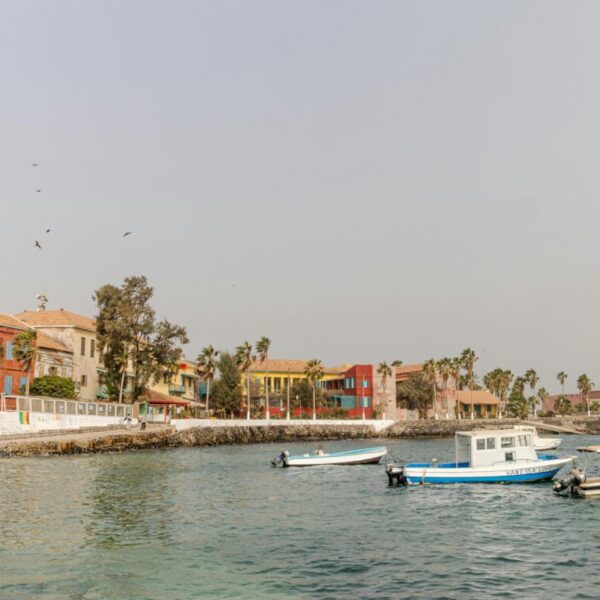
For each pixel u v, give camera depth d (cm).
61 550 2438
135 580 2075
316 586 2019
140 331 9112
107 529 2822
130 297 9206
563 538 2662
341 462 5988
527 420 14362
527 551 2442
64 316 9281
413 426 12400
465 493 3981
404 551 2456
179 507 3434
